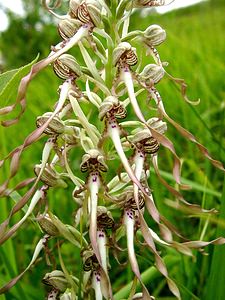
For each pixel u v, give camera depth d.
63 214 0.17
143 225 0.09
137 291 0.12
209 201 0.15
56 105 0.10
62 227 0.10
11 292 0.13
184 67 0.28
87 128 0.10
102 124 0.10
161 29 0.10
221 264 0.11
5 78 0.10
